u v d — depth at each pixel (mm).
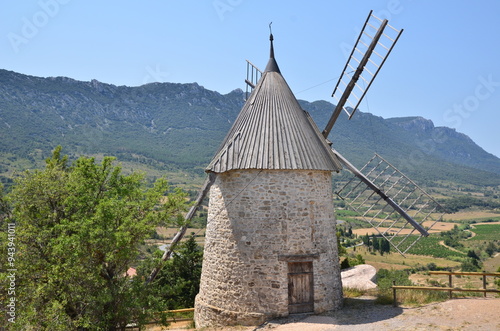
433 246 97812
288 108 16672
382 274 29656
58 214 16438
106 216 13508
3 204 16500
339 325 13328
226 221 15328
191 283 22734
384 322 13258
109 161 16281
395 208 19344
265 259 14609
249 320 14352
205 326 15234
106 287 13703
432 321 12836
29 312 12945
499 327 11695
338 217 124750
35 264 14805
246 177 15133
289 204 14883
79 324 13078
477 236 111312
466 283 36688
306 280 14891
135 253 14508
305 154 15312
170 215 15305
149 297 13633
